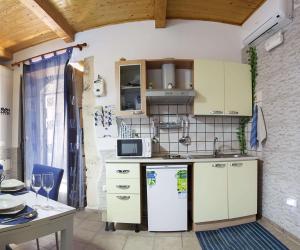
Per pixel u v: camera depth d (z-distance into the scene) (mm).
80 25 3139
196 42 3135
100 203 3104
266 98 2688
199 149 3111
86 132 3203
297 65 2207
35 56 3637
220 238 2328
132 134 3084
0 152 3656
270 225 2592
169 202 2467
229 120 3168
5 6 2676
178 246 2197
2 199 1426
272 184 2576
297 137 2209
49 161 3508
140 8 2830
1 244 1068
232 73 2865
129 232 2514
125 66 2775
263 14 2596
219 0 2693
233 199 2568
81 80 3551
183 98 2781
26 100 3715
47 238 2395
